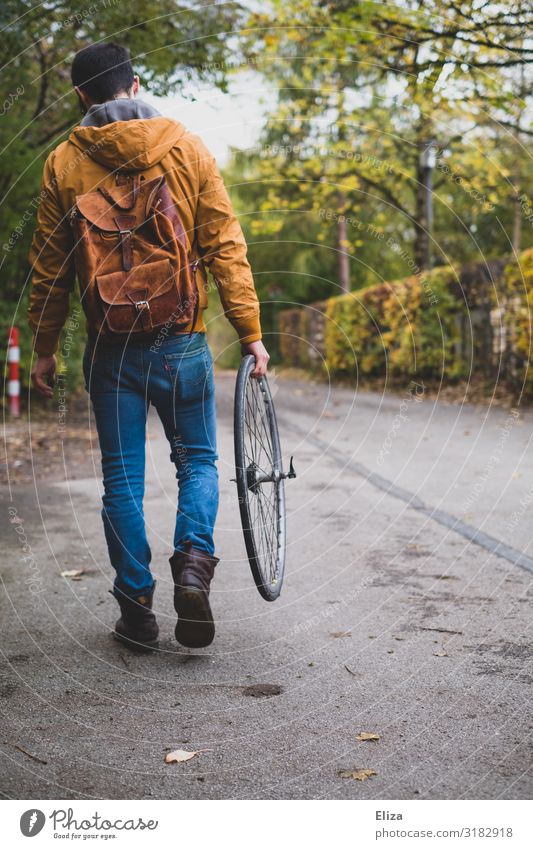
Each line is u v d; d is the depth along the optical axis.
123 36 11.41
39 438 10.16
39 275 3.55
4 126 12.66
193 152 3.46
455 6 6.30
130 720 2.90
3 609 4.13
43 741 2.75
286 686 3.18
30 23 11.20
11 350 12.38
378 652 3.50
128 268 3.35
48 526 5.89
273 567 3.94
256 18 11.57
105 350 3.48
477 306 15.38
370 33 7.83
